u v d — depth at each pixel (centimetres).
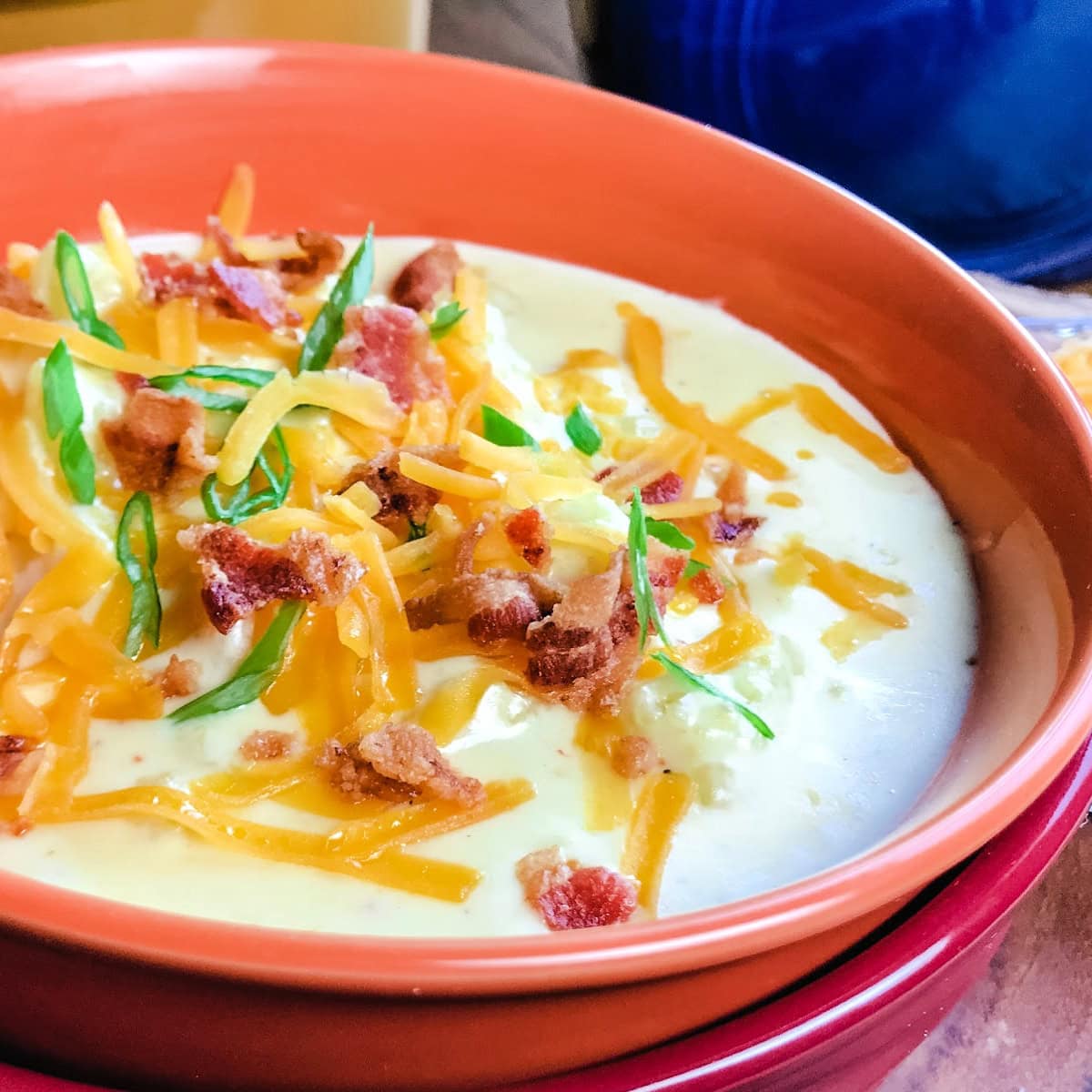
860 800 17
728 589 19
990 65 26
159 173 23
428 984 12
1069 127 27
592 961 12
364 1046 13
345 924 15
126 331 19
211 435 18
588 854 16
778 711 17
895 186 29
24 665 16
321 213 24
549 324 23
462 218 24
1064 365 24
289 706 17
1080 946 18
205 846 15
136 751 16
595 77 30
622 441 21
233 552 16
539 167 24
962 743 17
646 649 17
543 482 18
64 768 16
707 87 28
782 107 28
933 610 19
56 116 21
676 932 12
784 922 12
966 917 14
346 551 17
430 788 16
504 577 17
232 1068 13
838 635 19
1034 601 18
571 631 17
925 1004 15
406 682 17
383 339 20
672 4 28
